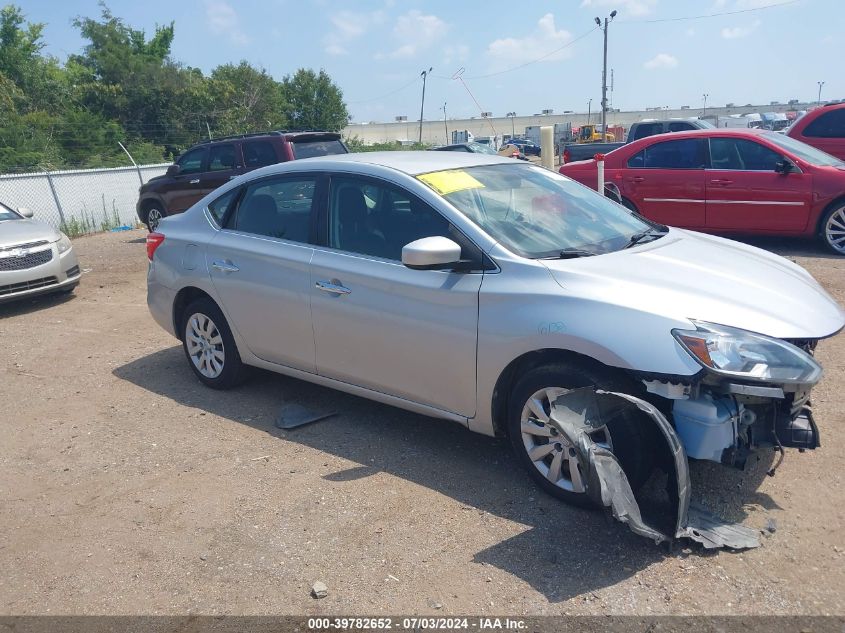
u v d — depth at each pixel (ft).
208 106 149.79
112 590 10.85
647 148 33.99
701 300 11.51
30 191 62.80
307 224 15.76
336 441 15.33
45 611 10.48
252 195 17.26
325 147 42.83
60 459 15.34
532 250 13.01
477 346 12.72
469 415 13.32
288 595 10.48
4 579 11.30
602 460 10.66
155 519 12.71
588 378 11.53
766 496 12.15
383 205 14.56
